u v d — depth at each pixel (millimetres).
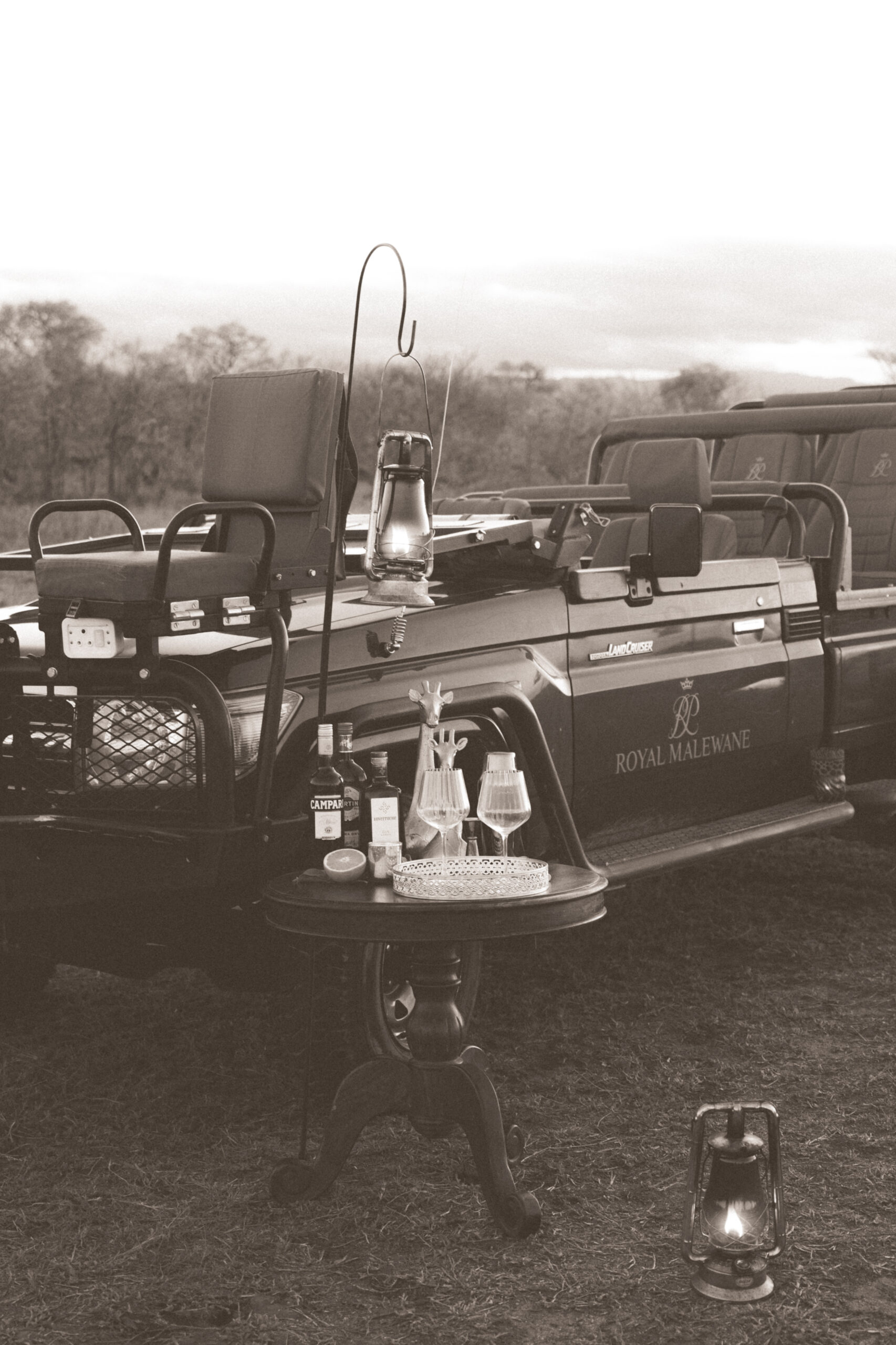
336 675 4035
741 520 7551
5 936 4227
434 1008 3449
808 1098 4223
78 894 3830
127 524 4398
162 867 3707
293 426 4203
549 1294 3133
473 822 3834
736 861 7152
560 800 4324
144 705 3785
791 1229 3408
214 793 3676
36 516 4289
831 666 5812
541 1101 4188
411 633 4270
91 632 3705
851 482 7172
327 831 3543
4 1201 3564
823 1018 4922
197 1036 4699
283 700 3871
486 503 6426
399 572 3934
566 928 3266
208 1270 3225
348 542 5477
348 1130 3488
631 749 4945
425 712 3686
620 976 5375
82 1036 4727
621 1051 4598
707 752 5266
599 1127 4004
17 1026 4816
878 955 5656
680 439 5938
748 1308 3072
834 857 7250
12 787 3951
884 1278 3199
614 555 6297
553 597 4723
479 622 4461
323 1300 3105
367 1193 3598
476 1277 3197
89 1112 4105
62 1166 3754
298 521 4258
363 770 3969
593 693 4793
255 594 3818
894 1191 3619
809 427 7434
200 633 3857
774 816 5508
